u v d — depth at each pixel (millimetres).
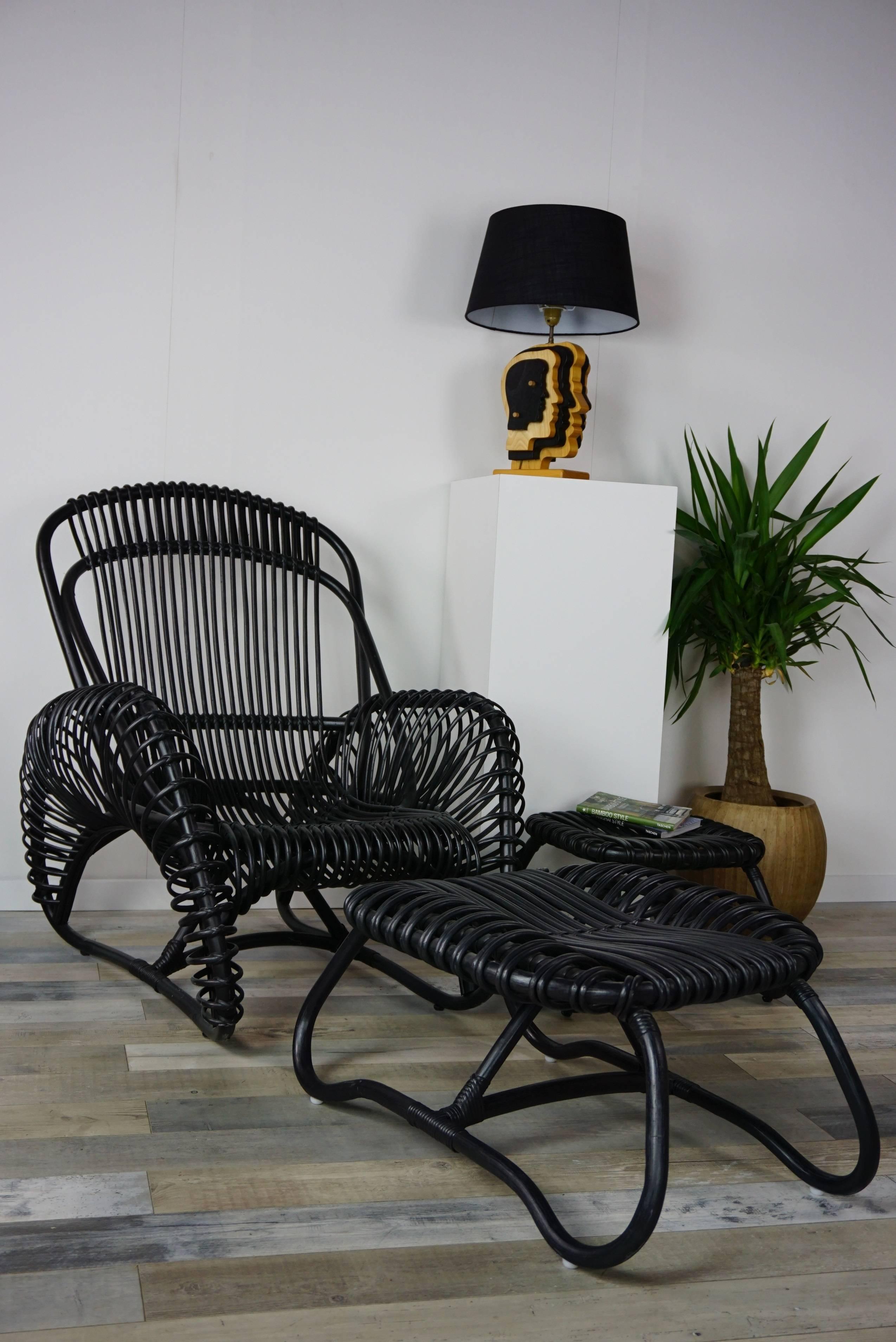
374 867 1889
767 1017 2322
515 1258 1429
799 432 3207
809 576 3074
